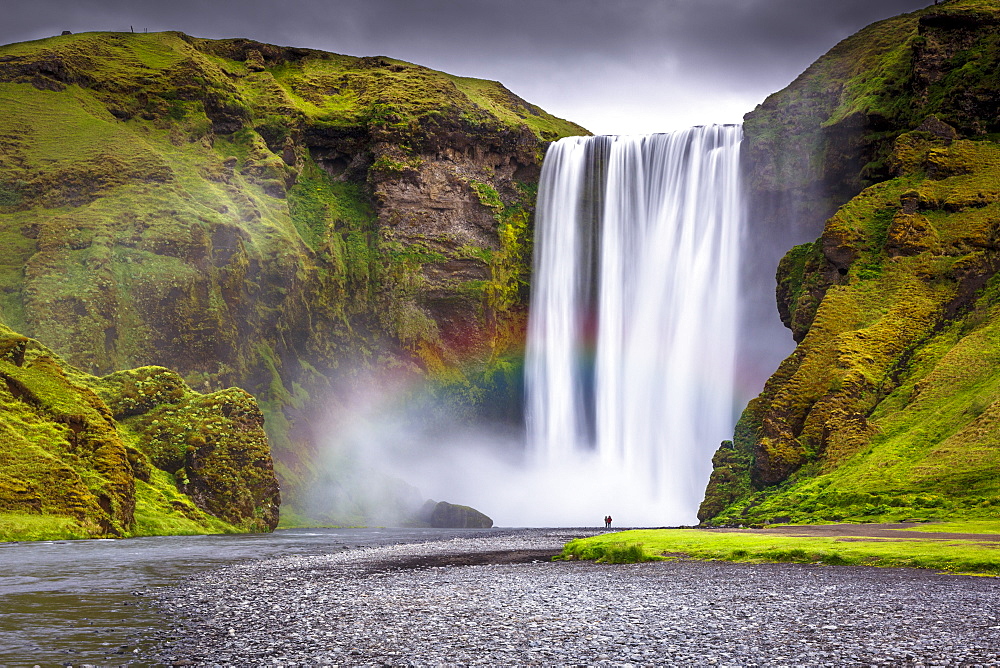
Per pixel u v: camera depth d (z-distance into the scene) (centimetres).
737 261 12256
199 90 14725
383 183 14712
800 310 9194
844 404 7356
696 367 12500
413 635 2314
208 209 12188
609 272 13975
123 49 15312
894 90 10994
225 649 2162
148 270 10969
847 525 5481
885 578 3209
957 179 9156
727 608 2638
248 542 6456
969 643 2145
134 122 13925
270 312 12319
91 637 2312
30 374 7456
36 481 6612
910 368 7512
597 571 3775
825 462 6994
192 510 8119
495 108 16912
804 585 3072
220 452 8612
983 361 6956
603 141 14538
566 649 2130
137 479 7981
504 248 14875
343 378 13150
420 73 16962
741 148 12388
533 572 3828
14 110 12875
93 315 10269
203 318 11181
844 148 11169
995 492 5503
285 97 15588
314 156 15250
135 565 4331
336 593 3152
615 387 13488
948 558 3525
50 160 12300
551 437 14100
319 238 13925
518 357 14750
